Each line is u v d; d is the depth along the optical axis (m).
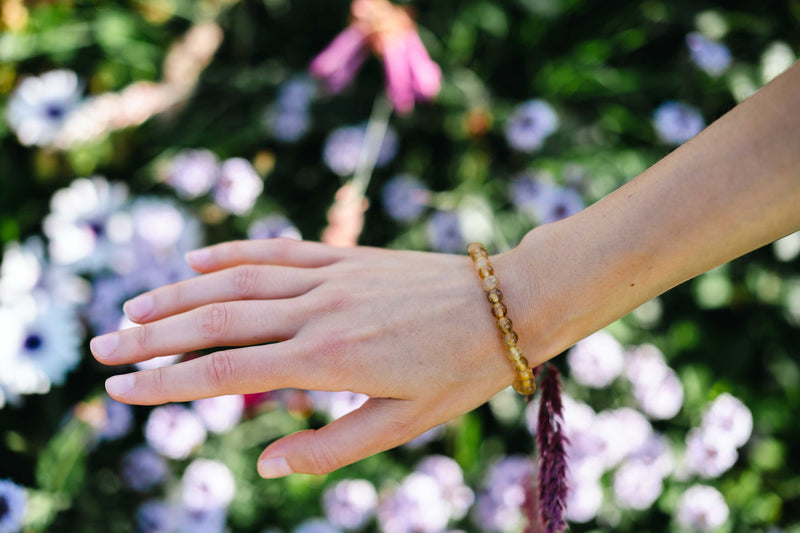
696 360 0.83
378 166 0.85
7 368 0.66
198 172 0.76
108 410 0.69
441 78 0.85
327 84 0.82
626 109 0.88
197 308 0.46
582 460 0.70
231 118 0.87
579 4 0.89
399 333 0.45
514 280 0.44
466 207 0.80
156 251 0.72
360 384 0.44
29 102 0.75
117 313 0.71
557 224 0.45
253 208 0.82
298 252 0.51
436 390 0.45
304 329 0.45
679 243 0.42
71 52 0.85
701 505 0.73
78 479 0.68
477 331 0.45
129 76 0.87
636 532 0.77
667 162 0.42
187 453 0.69
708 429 0.74
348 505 0.69
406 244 0.82
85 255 0.71
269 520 0.73
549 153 0.86
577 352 0.75
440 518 0.68
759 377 0.84
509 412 0.75
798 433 0.81
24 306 0.68
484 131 0.82
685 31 0.88
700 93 0.85
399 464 0.76
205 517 0.68
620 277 0.43
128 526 0.69
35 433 0.72
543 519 0.45
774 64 0.83
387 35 0.75
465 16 0.87
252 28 0.88
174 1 0.88
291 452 0.45
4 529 0.61
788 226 0.40
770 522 0.78
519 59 0.91
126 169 0.82
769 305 0.82
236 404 0.69
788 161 0.39
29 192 0.81
